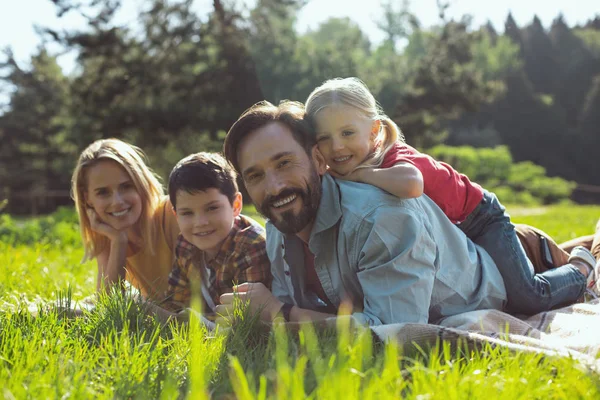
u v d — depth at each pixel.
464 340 2.63
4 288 4.34
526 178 46.50
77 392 2.10
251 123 3.12
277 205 3.12
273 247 3.63
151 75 26.00
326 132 3.29
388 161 3.42
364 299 3.18
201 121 26.56
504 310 3.80
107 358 2.49
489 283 3.57
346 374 2.04
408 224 3.11
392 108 30.62
